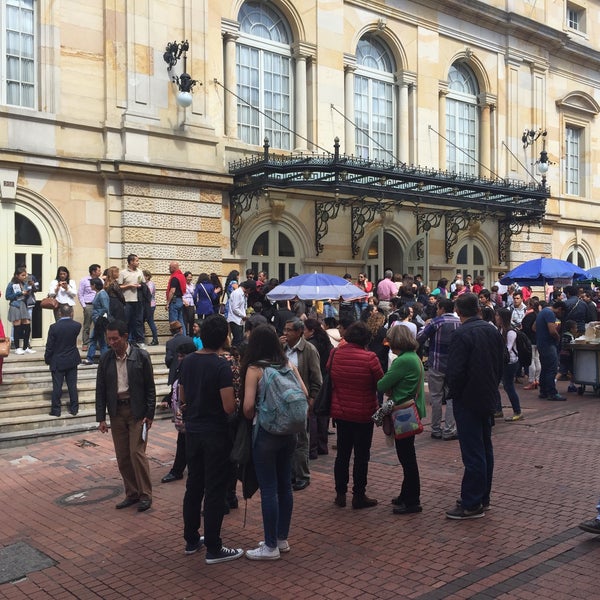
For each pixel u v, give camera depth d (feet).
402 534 19.38
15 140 45.19
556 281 56.85
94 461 29.30
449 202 65.87
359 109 67.41
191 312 47.24
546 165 76.54
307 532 19.84
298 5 61.52
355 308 53.67
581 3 92.68
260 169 51.85
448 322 30.96
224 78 57.26
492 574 16.42
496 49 79.05
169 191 51.29
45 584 17.15
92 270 43.16
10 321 42.34
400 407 20.92
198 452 18.22
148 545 19.49
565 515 20.45
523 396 43.52
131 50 49.65
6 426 32.71
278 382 17.57
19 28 46.42
